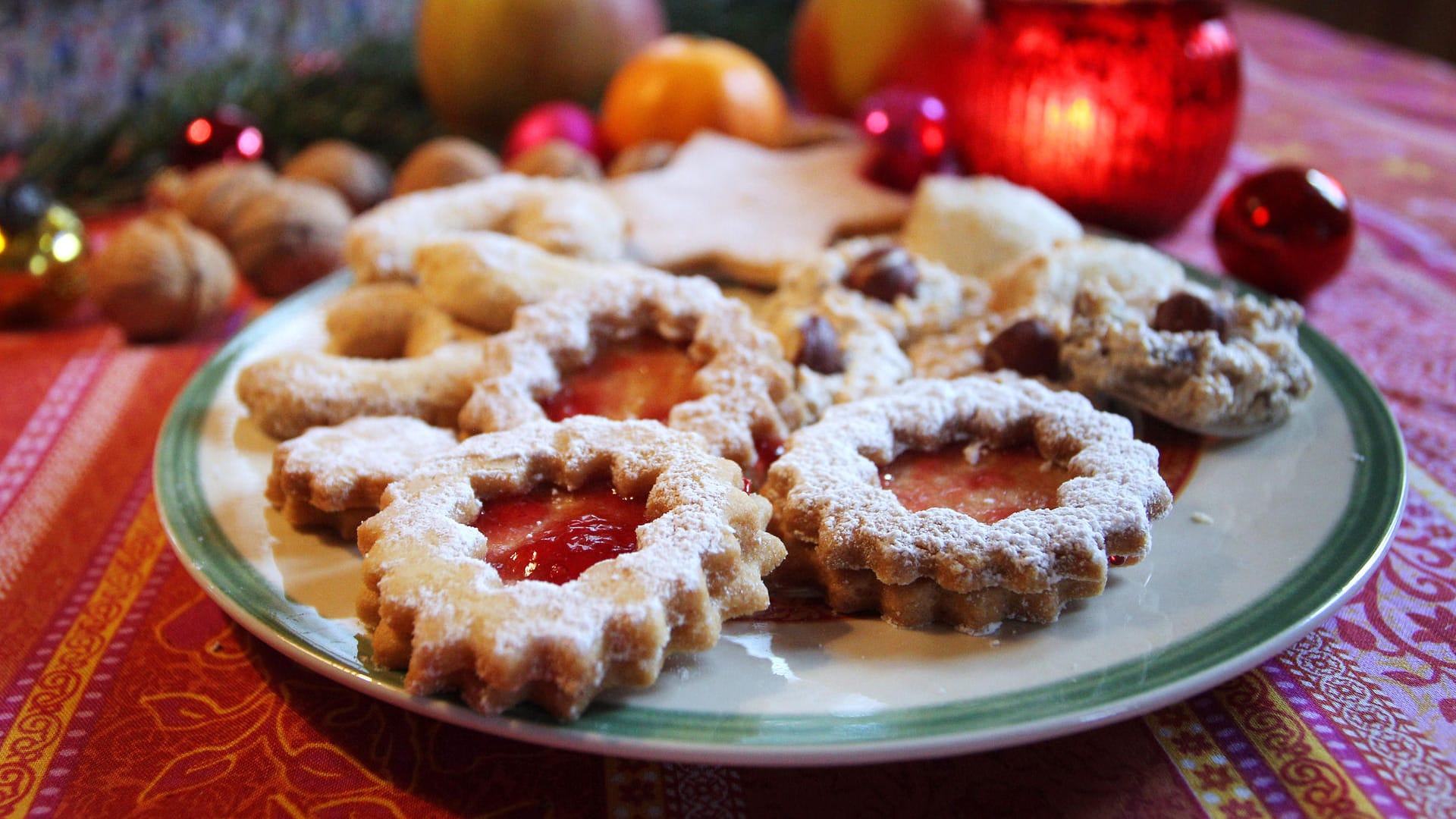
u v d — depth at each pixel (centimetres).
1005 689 30
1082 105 45
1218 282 42
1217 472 36
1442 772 30
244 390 37
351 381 37
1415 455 38
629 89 52
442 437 36
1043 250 41
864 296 41
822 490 33
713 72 51
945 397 35
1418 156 53
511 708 30
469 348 38
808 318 38
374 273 41
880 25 53
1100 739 31
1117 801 30
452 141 50
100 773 31
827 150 49
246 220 45
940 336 40
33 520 37
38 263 44
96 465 39
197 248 44
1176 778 30
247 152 49
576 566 32
